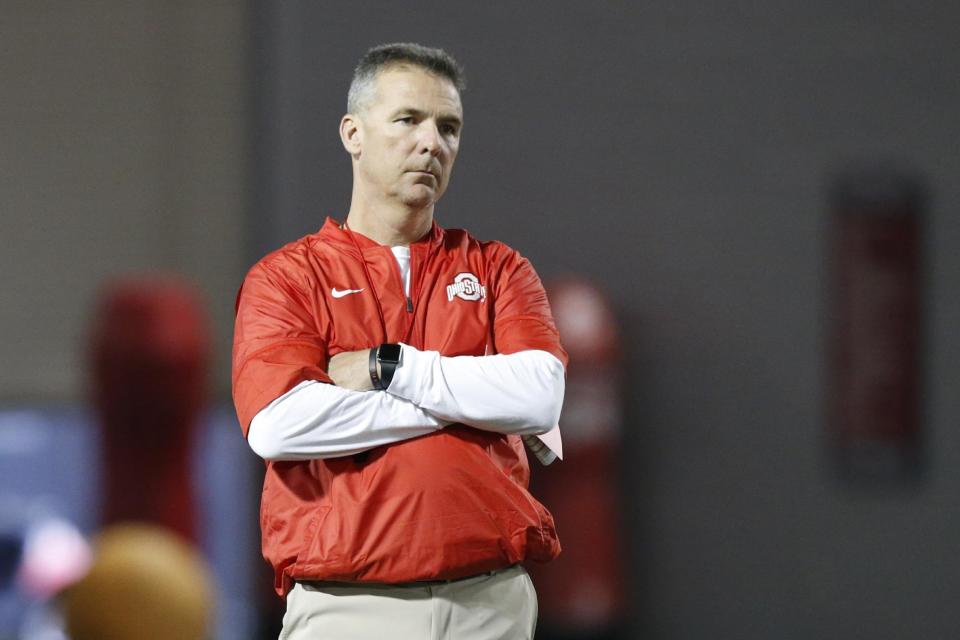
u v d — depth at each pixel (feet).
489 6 70.33
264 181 70.18
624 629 68.74
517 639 23.77
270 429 22.80
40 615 58.95
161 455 67.87
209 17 71.10
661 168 70.79
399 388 22.88
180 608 26.94
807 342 70.74
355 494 22.72
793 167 70.90
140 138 70.85
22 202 70.08
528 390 23.58
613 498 66.59
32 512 67.97
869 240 70.69
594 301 66.95
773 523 70.38
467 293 24.81
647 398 70.33
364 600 23.02
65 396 69.67
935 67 71.31
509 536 22.94
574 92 70.54
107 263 70.44
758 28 71.05
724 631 70.03
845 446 70.44
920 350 70.79
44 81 70.33
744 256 70.74
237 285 70.85
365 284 24.45
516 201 70.13
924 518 70.64
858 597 70.44
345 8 69.46
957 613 70.33
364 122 24.77
